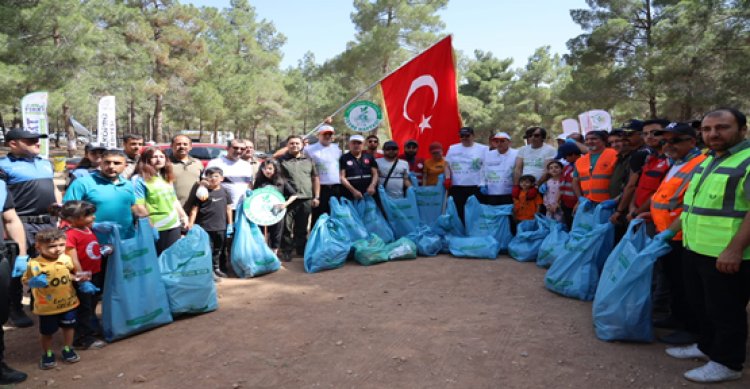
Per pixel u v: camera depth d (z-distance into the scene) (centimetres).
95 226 430
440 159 836
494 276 620
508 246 732
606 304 418
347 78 2875
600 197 603
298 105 4475
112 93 2748
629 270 410
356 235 718
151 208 535
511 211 755
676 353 387
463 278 613
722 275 341
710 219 344
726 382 345
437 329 445
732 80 1941
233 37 4547
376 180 765
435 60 897
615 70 2327
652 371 364
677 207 414
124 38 2692
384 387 343
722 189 337
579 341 417
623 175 584
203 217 617
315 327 453
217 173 614
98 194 451
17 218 405
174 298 475
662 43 2162
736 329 343
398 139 907
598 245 527
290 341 422
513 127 4162
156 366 380
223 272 657
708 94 1994
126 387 348
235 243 635
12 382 358
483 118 4228
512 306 507
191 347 414
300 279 620
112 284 431
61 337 448
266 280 619
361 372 365
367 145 796
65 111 2705
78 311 418
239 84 3622
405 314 485
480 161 795
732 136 336
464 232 784
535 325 453
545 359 384
